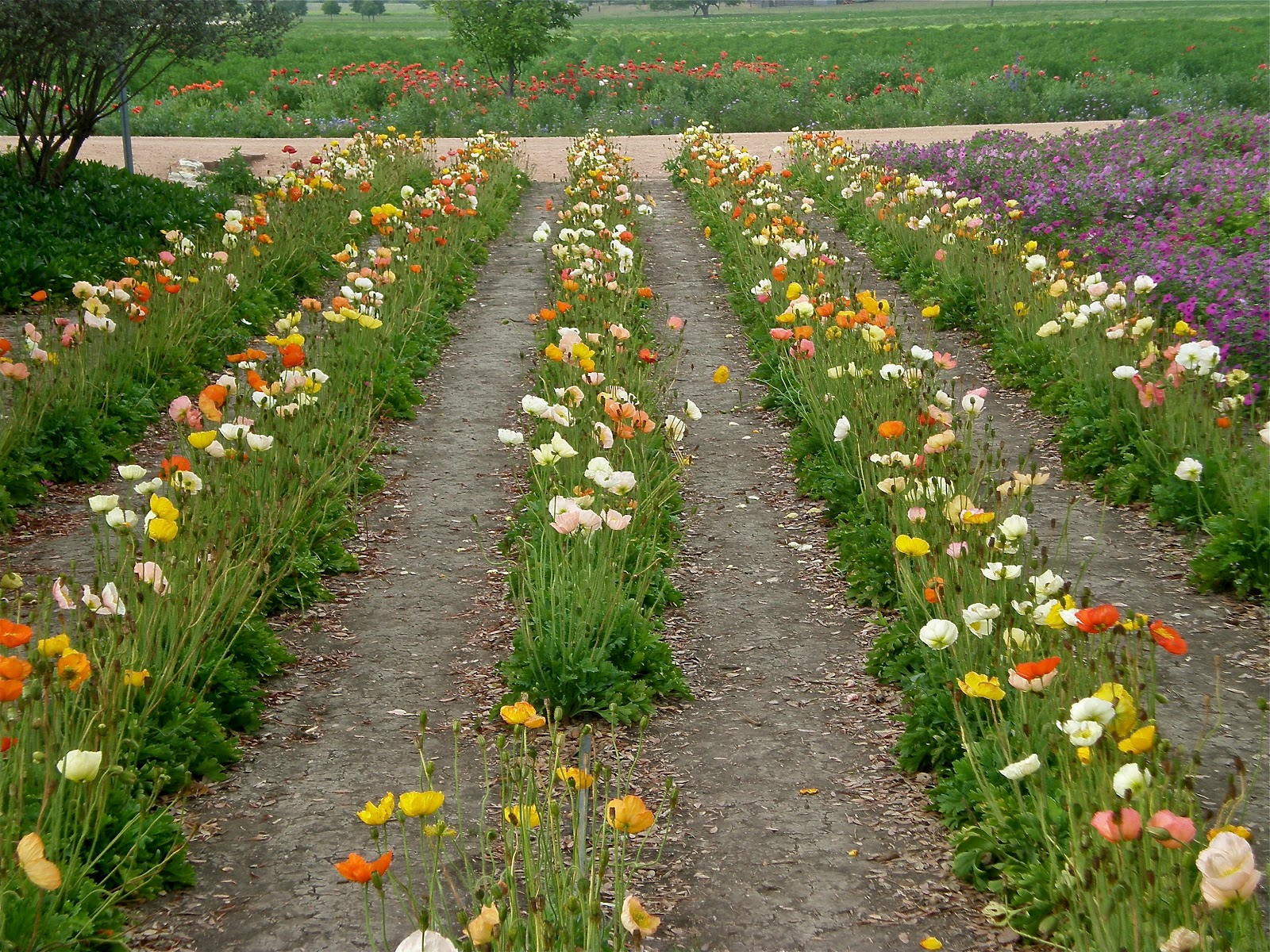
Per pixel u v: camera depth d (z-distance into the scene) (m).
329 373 8.48
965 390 9.41
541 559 5.81
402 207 15.41
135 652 4.32
